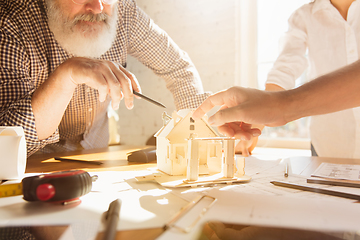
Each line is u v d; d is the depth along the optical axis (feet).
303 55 4.03
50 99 2.65
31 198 1.28
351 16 3.45
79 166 2.53
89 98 4.03
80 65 2.31
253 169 2.36
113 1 3.22
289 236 0.99
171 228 0.99
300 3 6.59
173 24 8.02
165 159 2.09
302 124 6.54
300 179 1.94
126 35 4.12
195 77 4.59
